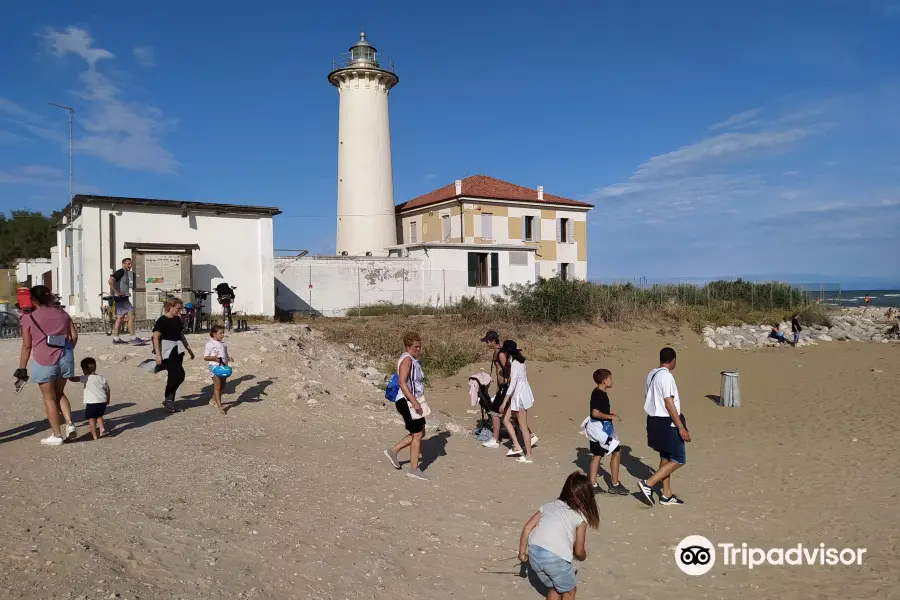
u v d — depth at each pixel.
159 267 21.84
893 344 27.80
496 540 6.30
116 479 6.19
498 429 10.62
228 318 18.16
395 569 5.23
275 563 4.86
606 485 8.78
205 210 22.97
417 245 34.12
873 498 8.05
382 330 23.25
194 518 5.44
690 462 10.06
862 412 13.53
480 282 35.44
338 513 6.29
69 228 24.50
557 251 43.75
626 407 14.92
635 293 30.75
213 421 9.62
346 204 38.78
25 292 12.85
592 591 5.53
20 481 5.81
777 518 7.45
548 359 20.97
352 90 38.56
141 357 13.27
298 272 30.34
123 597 3.78
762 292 36.41
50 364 7.26
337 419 11.16
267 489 6.63
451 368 18.64
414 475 8.07
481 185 43.34
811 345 27.20
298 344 16.89
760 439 11.49
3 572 3.84
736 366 21.08
